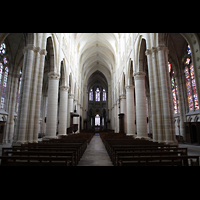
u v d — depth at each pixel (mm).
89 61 44750
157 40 10977
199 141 15586
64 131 19797
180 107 18844
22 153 5477
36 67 10984
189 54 17750
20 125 9789
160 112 10312
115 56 34125
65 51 19922
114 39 32406
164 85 10250
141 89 15719
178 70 19344
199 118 15898
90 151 11359
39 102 11039
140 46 15359
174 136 9719
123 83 25969
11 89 19188
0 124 17328
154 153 5582
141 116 15234
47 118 15344
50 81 15719
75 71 29062
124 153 5441
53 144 8062
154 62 11031
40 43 11680
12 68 19453
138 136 15078
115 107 35156
